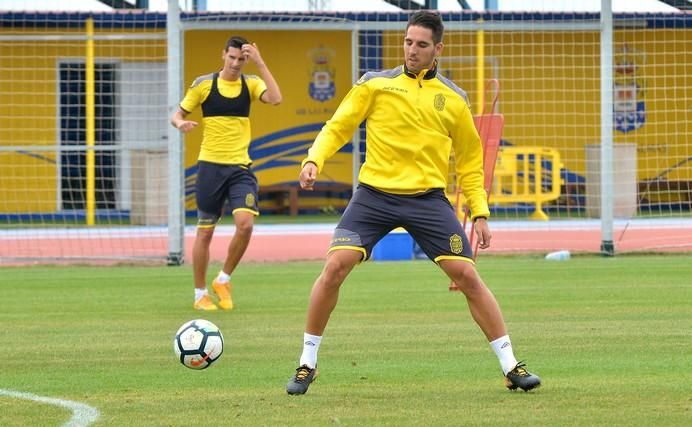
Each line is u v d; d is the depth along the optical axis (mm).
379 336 17953
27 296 23938
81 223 44875
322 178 47000
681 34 46062
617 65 46656
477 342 17266
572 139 47094
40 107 44594
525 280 26094
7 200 44844
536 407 12250
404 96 12984
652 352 16156
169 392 13422
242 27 39625
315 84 46781
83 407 12500
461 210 36531
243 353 16422
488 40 45969
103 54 44500
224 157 21250
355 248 12977
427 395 13039
